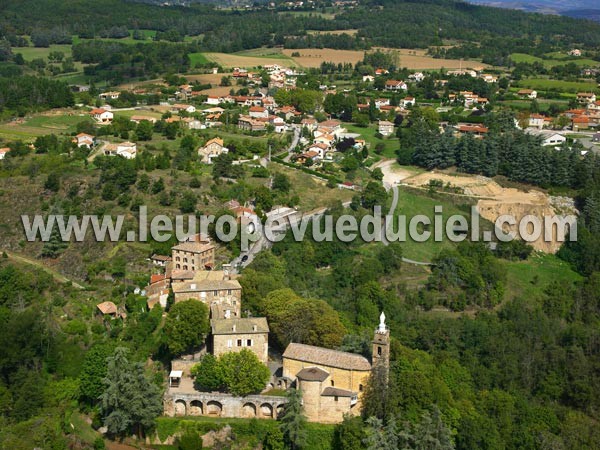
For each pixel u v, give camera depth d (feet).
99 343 558.56
